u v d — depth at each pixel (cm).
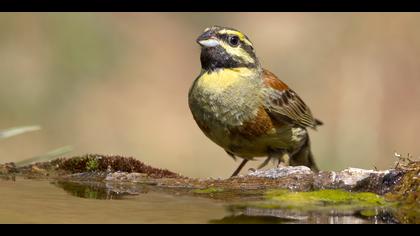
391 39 1880
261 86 837
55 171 765
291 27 2062
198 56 2036
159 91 1881
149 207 567
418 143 1659
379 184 616
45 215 543
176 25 2088
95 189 661
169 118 1805
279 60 1966
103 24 1845
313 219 523
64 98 1706
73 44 1767
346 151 1596
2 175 745
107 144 1675
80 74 1758
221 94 821
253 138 839
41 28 1764
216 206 568
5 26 1739
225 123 828
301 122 884
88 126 1683
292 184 642
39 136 1617
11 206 574
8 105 1631
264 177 666
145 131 1736
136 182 692
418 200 561
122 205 578
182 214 540
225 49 835
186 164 1650
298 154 923
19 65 1697
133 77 1862
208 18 2145
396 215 539
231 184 656
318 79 1852
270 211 546
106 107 1750
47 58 1731
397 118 1711
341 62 1867
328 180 639
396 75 1798
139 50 1945
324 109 1747
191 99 845
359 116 1700
